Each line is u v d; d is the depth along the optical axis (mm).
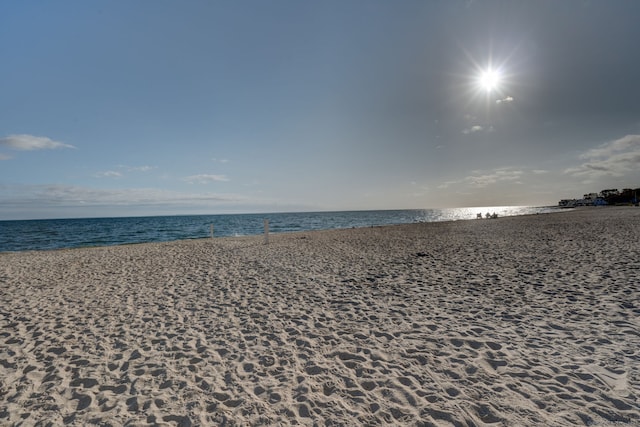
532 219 29484
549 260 8719
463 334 4156
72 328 4727
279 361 3615
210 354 3824
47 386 3199
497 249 11227
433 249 11945
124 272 8969
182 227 46969
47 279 8180
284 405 2789
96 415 2723
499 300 5488
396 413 2643
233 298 6121
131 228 45375
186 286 7160
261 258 10898
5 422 2645
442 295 5934
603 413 2496
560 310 4844
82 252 13898
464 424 2469
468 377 3135
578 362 3303
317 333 4355
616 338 3799
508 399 2746
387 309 5250
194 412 2725
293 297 6094
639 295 5301
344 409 2719
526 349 3652
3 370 3525
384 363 3482
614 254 9055
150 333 4500
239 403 2842
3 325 4875
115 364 3629
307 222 56219
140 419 2652
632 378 2957
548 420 2447
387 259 10086
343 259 10336
